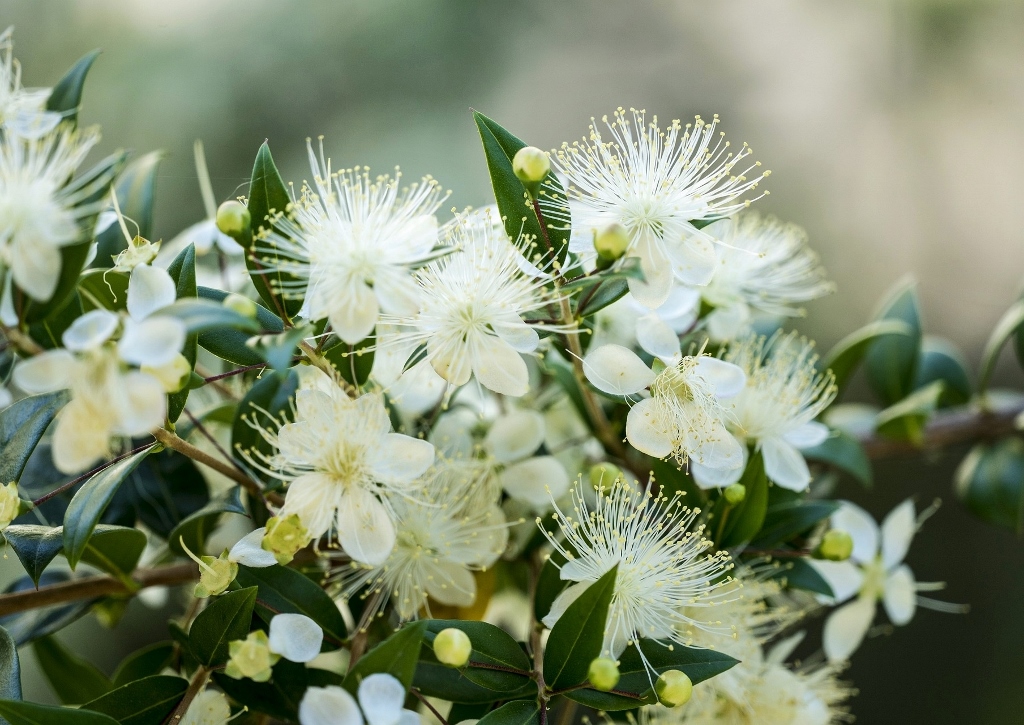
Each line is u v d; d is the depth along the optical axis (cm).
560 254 30
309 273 29
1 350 31
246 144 58
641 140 31
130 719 30
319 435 30
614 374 30
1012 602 54
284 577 30
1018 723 51
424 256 30
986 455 39
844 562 35
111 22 57
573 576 30
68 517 29
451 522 32
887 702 53
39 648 34
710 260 30
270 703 30
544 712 29
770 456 32
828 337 58
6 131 30
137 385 27
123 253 30
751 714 32
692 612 32
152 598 37
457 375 30
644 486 33
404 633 28
